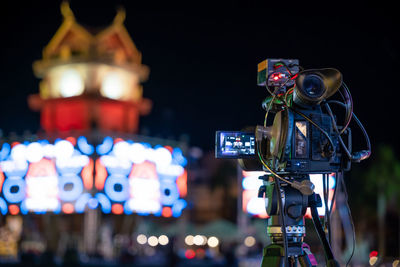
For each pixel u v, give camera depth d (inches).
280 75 136.6
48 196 1862.7
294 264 126.4
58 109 2169.0
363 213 1466.5
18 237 1702.8
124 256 1465.3
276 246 127.5
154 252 1915.6
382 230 1355.8
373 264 261.6
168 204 2047.2
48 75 2237.9
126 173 1916.8
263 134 127.7
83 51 2176.4
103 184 1852.9
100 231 1877.5
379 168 1470.2
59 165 1868.8
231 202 2353.6
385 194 1451.8
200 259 1571.1
